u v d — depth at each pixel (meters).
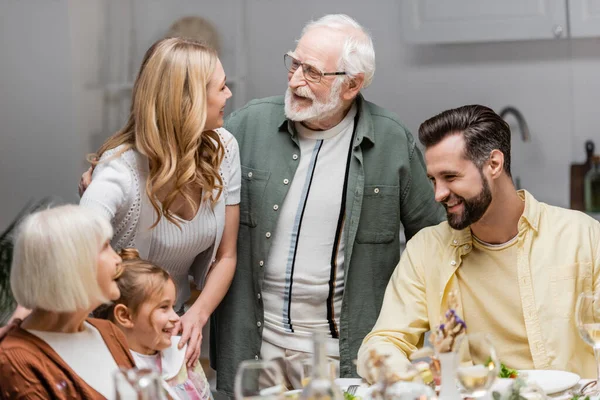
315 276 3.09
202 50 2.75
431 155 2.61
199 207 2.84
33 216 2.05
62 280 2.01
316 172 3.10
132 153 2.72
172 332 2.59
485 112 2.62
